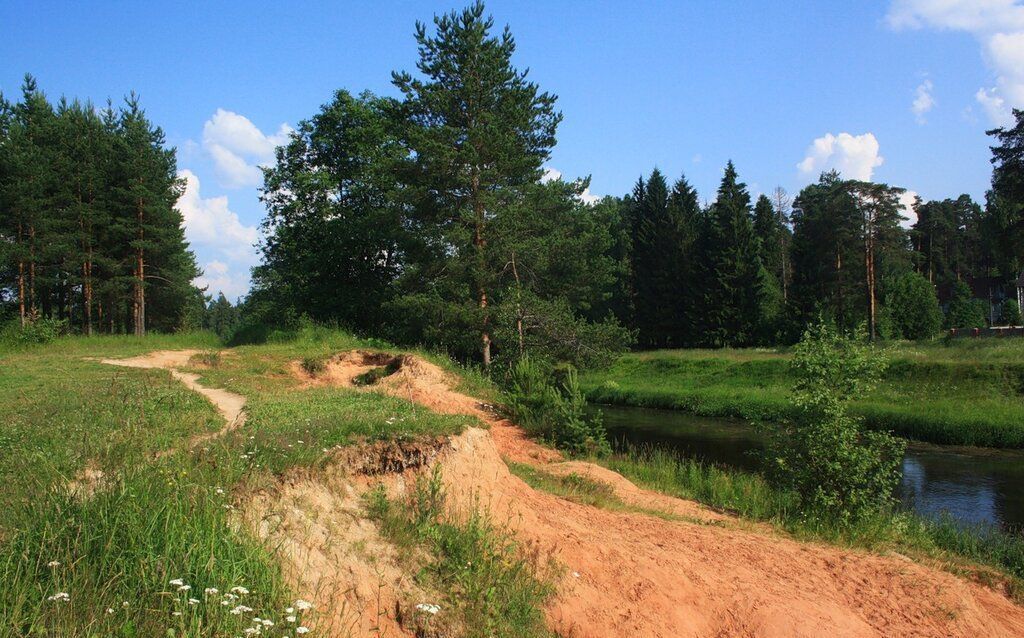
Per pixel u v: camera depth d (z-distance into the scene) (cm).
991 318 6812
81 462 666
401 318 2953
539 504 962
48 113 4156
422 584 645
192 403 1266
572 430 1823
